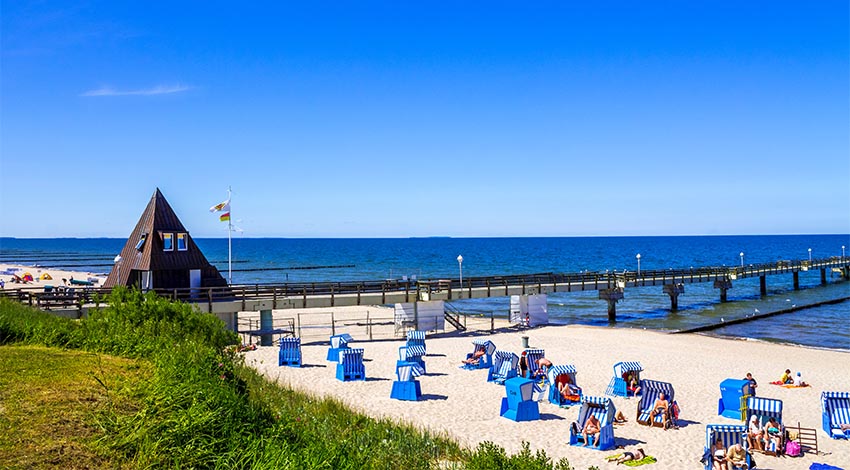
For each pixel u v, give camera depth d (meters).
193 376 9.81
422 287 35.72
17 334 13.30
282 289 32.72
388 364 25.34
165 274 32.69
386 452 11.49
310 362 25.78
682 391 21.09
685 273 53.28
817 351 29.33
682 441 15.72
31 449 6.96
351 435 12.08
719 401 18.23
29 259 153.75
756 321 42.41
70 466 6.78
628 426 16.98
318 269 111.50
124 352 12.41
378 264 125.38
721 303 54.56
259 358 26.59
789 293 63.25
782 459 14.66
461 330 36.19
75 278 80.19
